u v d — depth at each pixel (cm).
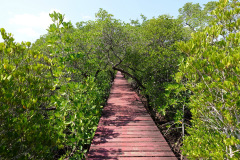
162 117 841
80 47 771
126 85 1478
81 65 718
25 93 276
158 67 759
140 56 954
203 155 265
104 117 571
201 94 254
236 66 208
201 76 246
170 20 927
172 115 735
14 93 267
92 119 512
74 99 444
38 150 244
